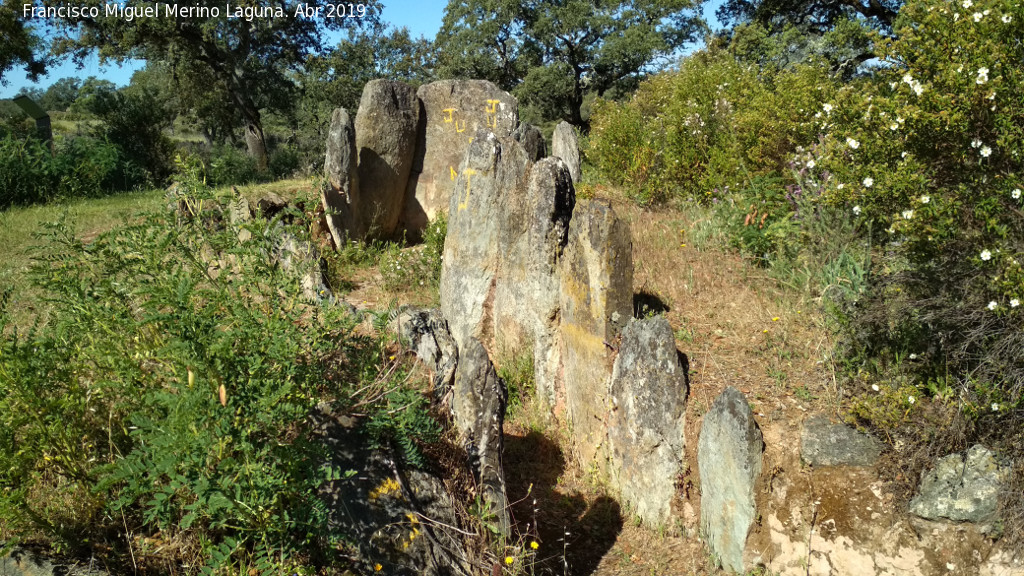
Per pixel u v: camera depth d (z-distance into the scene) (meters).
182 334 3.27
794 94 8.67
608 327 5.30
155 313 3.31
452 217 6.78
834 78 9.52
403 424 4.08
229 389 3.35
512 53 36.50
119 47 24.95
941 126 4.30
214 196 4.32
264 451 3.19
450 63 34.75
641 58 34.03
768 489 4.44
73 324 3.68
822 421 4.59
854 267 5.96
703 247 7.92
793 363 5.34
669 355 4.89
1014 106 4.21
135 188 17.97
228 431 3.13
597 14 34.09
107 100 22.22
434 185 10.43
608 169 11.04
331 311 4.11
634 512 5.14
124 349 3.64
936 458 4.18
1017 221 4.12
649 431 4.98
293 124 37.06
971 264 4.25
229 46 27.47
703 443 4.70
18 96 19.03
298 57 28.86
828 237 6.70
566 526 5.11
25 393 3.33
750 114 9.15
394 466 3.98
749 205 7.80
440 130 10.35
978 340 4.23
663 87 14.11
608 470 5.38
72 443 3.54
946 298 4.40
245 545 3.51
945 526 4.06
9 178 14.08
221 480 3.11
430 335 5.94
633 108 12.88
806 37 14.63
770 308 6.25
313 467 3.44
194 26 25.72
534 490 5.45
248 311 3.68
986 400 4.09
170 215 4.18
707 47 14.45
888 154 4.65
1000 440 4.13
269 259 4.52
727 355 5.59
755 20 18.89
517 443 5.87
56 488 3.65
